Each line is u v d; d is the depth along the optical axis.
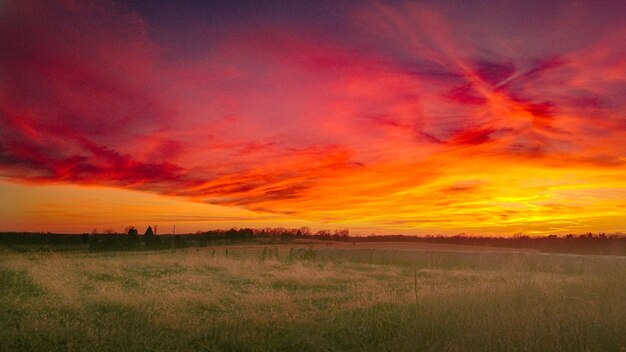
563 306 8.06
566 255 21.22
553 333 6.38
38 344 6.73
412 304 8.68
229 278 16.84
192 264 20.88
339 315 8.27
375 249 31.31
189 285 13.90
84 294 11.34
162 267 20.58
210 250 37.88
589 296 9.45
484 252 25.78
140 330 7.43
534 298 8.84
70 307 9.24
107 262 21.08
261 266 21.09
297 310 8.90
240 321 7.69
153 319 8.18
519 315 7.18
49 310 9.09
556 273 18.23
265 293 11.54
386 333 7.16
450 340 6.38
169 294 10.81
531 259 21.92
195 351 6.59
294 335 7.06
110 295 10.45
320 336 6.95
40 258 20.25
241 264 21.58
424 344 6.41
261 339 6.88
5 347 6.59
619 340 6.31
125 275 17.03
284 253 33.03
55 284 12.16
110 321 8.11
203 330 7.42
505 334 6.34
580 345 6.17
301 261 25.27
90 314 8.80
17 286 12.53
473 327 6.67
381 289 12.96
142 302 9.82
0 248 27.33
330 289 14.27
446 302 8.22
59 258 20.17
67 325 7.47
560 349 6.00
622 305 7.94
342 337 7.03
